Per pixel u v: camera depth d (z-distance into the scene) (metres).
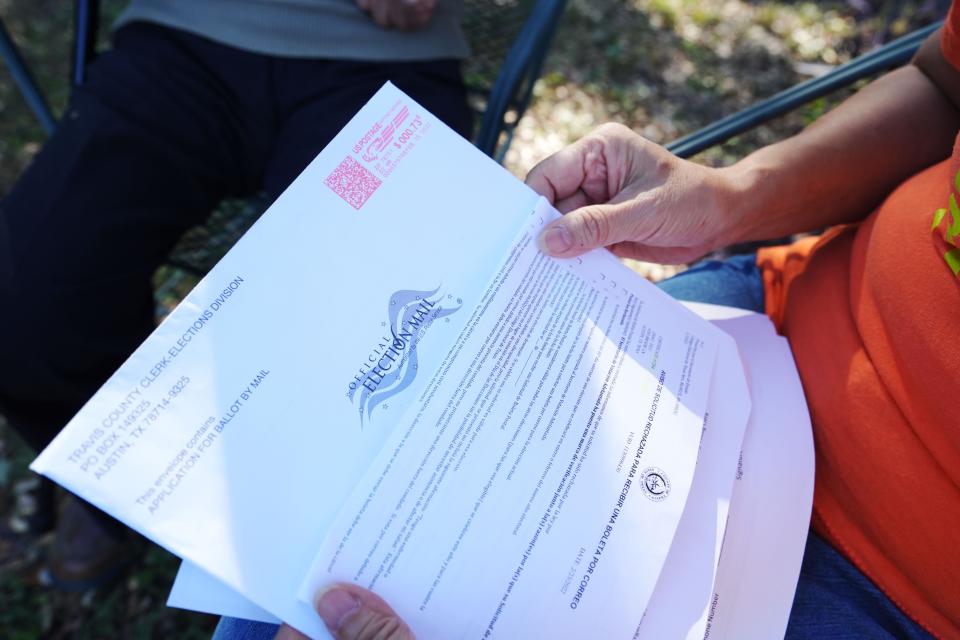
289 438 0.50
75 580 1.29
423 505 0.50
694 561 0.57
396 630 0.46
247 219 1.13
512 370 0.56
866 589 0.64
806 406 0.68
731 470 0.61
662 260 0.80
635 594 0.53
